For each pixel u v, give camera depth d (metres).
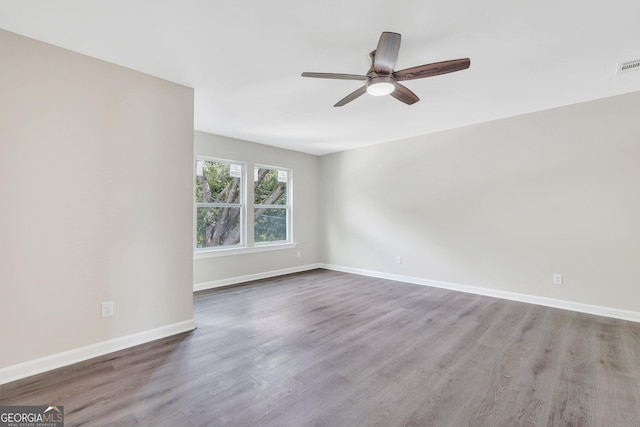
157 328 2.64
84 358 2.24
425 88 2.91
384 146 5.11
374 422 1.58
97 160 2.32
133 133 2.51
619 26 1.96
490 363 2.20
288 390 1.87
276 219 5.50
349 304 3.65
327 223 6.03
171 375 2.04
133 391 1.85
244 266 4.88
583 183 3.30
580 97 3.16
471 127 4.12
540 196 3.58
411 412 1.66
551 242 3.51
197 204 4.40
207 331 2.82
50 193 2.11
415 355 2.33
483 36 2.07
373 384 1.94
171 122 2.75
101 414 1.64
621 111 3.09
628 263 3.06
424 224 4.62
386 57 1.92
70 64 2.21
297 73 2.62
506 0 1.71
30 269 2.03
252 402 1.75
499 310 3.40
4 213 1.94
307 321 3.08
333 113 3.62
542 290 3.57
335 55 2.33
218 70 2.56
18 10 1.76
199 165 4.43
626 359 2.24
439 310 3.41
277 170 5.52
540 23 1.93
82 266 2.25
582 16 1.86
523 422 1.57
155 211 2.64
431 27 1.97
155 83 2.65
